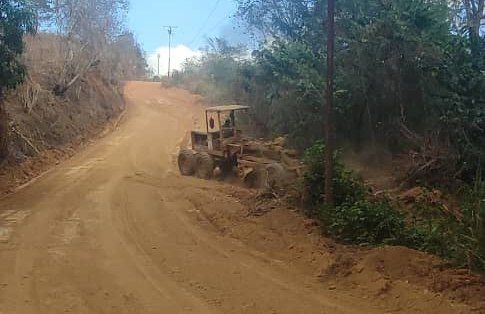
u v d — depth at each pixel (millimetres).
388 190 15617
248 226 11859
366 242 10047
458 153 15711
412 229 10344
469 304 7117
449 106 16188
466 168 15570
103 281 8750
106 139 31438
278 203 13297
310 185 11953
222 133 19266
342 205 10992
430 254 9117
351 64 18359
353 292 8055
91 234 11820
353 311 7297
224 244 10938
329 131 11109
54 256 10180
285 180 14469
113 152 26484
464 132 15898
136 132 34531
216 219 12781
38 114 26516
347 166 17609
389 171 17359
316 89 18250
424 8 17812
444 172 15523
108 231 12070
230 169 19172
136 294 8133
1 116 19703
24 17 17094
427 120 16844
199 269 9320
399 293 7688
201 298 7934
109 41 43156
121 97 48750
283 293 8078
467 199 10781
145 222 12867
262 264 9570
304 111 18953
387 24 17297
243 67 25984
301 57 20469
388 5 18203
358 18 18891
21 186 18266
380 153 18250
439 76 17062
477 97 16609
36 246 10891
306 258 9617
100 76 44812
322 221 11000
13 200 15742
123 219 13188
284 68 20625
